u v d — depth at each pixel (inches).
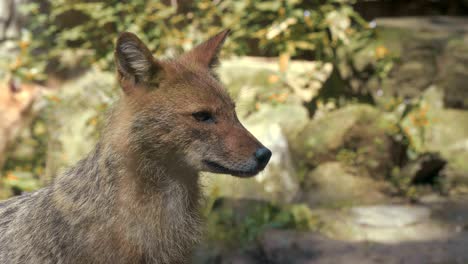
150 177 203.2
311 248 339.0
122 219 198.4
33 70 471.2
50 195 208.4
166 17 510.3
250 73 480.1
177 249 209.3
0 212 221.1
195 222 216.1
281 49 502.9
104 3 508.7
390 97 480.1
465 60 460.4
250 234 350.6
